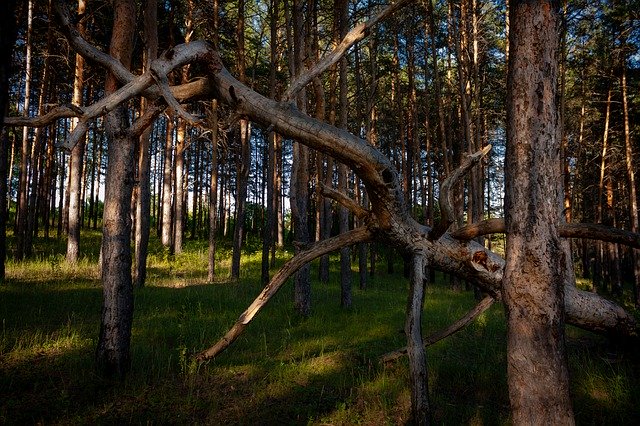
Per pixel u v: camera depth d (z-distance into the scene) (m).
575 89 19.05
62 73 16.75
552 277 2.49
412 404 3.33
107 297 4.98
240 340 6.83
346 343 6.96
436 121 22.95
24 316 7.34
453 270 3.95
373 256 20.02
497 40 17.53
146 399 4.50
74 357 5.41
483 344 6.87
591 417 4.25
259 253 24.23
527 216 2.54
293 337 7.18
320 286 15.39
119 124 5.14
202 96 4.48
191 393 4.63
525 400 2.44
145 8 7.63
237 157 17.17
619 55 16.11
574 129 19.89
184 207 29.20
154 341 6.47
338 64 12.63
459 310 9.79
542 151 2.55
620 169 19.39
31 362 5.28
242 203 15.60
